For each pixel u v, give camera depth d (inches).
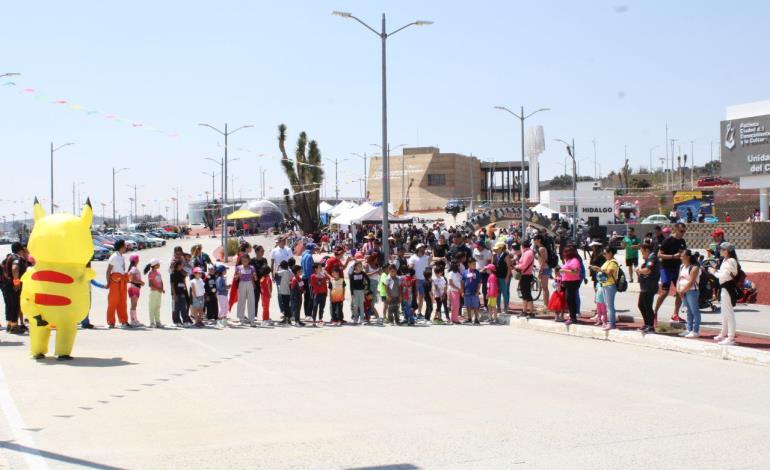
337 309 760.3
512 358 541.0
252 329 721.6
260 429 331.6
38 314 515.2
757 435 321.4
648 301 607.8
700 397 404.2
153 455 289.7
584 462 279.9
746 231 1604.3
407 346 604.4
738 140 1689.2
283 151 2736.2
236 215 1941.4
